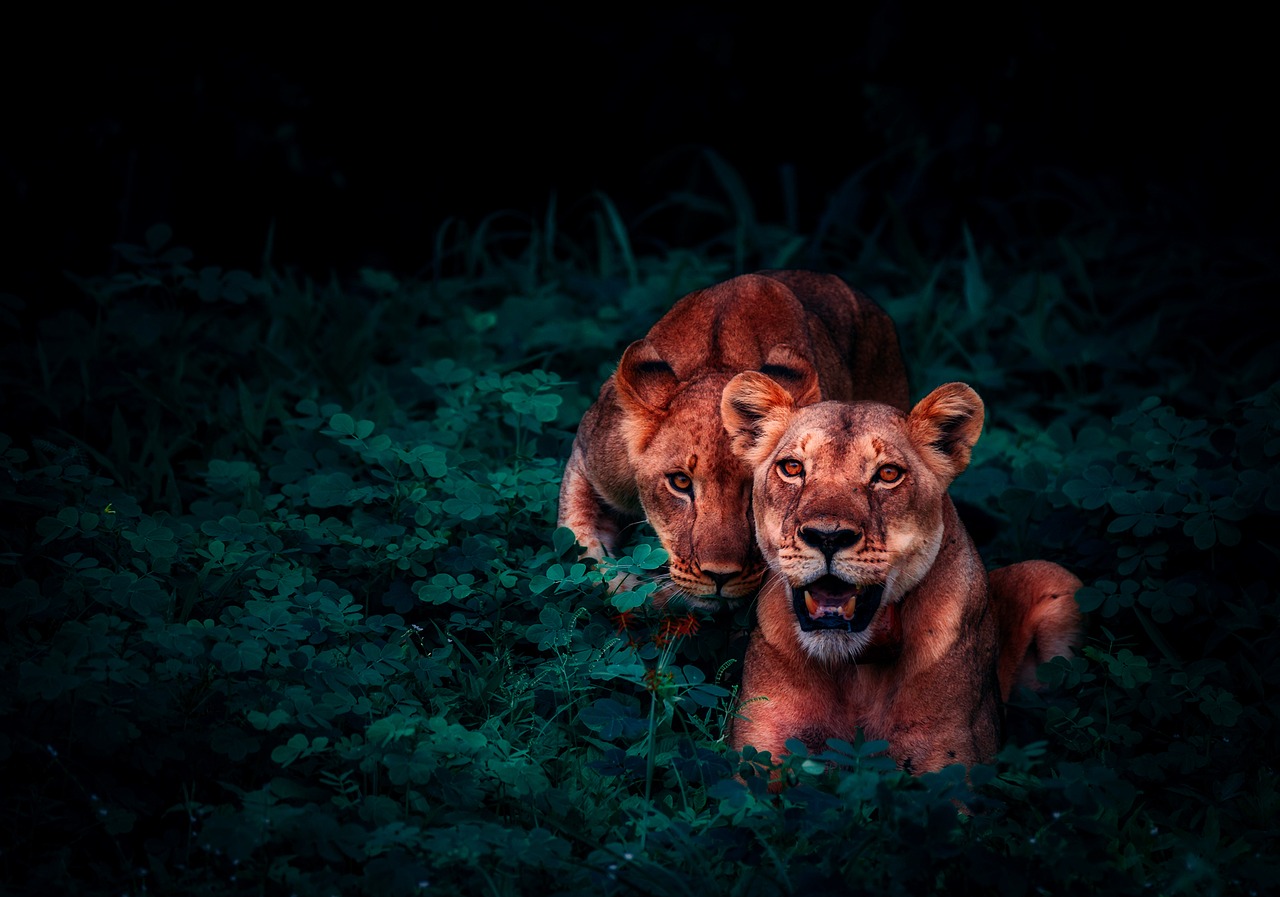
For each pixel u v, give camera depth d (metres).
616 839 7.38
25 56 16.22
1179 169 18.75
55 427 11.84
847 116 21.22
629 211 21.36
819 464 8.06
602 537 10.50
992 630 8.75
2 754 6.70
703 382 10.02
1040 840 6.85
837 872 6.61
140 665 7.50
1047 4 17.64
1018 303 16.11
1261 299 15.63
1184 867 6.94
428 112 20.61
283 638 7.86
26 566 8.90
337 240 20.25
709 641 9.27
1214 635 9.08
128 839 7.10
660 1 19.94
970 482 11.54
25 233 16.89
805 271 12.00
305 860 6.89
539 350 14.68
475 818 7.11
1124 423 10.49
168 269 16.83
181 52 16.58
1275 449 9.55
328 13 19.02
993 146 18.67
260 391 13.52
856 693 8.33
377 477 9.96
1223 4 17.59
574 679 8.54
